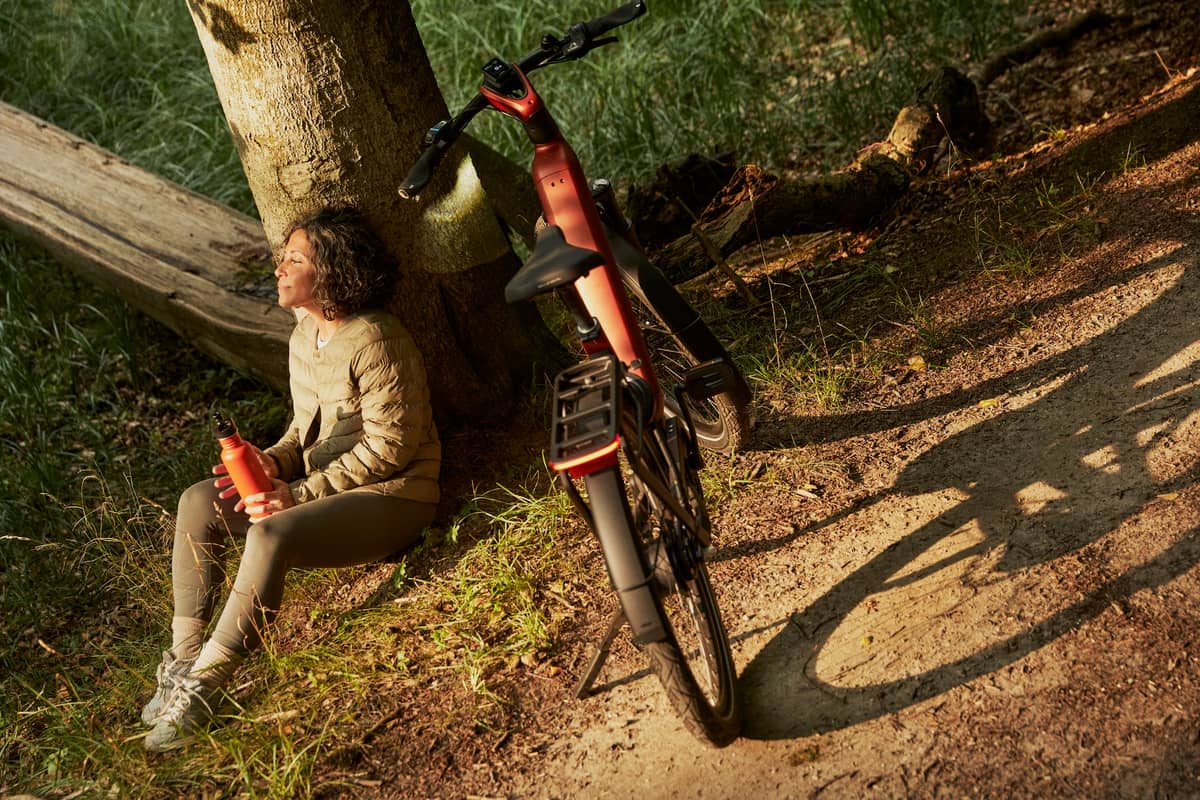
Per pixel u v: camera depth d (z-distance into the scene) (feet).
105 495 14.94
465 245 13.07
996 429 11.76
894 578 10.14
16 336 19.11
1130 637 8.86
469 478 13.21
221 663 10.48
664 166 16.29
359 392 11.57
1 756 11.16
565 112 22.66
